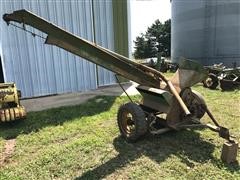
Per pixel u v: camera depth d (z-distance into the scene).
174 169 3.56
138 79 4.50
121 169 3.59
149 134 4.55
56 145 4.49
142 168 3.61
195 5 16.92
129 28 10.56
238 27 15.88
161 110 4.50
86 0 9.37
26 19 3.30
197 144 4.29
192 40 17.50
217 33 16.27
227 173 3.41
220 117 5.65
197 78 4.46
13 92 5.71
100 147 4.29
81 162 3.81
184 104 4.11
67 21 9.12
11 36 8.17
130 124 4.58
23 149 4.38
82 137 4.80
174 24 19.17
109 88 9.88
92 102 7.48
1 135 5.02
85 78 9.62
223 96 7.77
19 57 8.38
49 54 8.84
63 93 9.23
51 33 3.41
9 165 3.85
